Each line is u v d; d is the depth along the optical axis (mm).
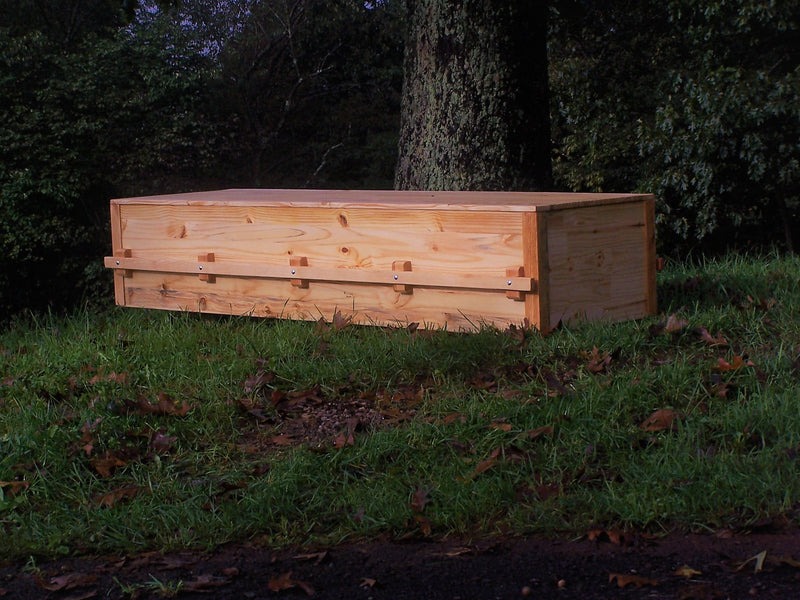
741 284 6938
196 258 6562
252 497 3783
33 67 16906
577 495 3674
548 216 5305
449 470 3930
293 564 3332
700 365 4922
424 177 8219
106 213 17500
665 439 4078
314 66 25516
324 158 24812
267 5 24625
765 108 9758
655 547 3312
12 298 16688
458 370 5090
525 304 5355
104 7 21406
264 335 5953
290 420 4699
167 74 17891
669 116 10391
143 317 6820
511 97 8008
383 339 5598
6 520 3738
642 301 6000
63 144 16828
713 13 10336
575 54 12109
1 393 5219
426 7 8102
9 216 16047
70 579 3264
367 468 4066
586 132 11750
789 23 10156
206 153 18406
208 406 4777
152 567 3363
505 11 7918
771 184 10742
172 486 3945
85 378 5461
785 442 3977
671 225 11008
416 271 5684
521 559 3277
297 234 6105
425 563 3283
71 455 4219
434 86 8109
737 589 2975
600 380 4770
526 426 4277
